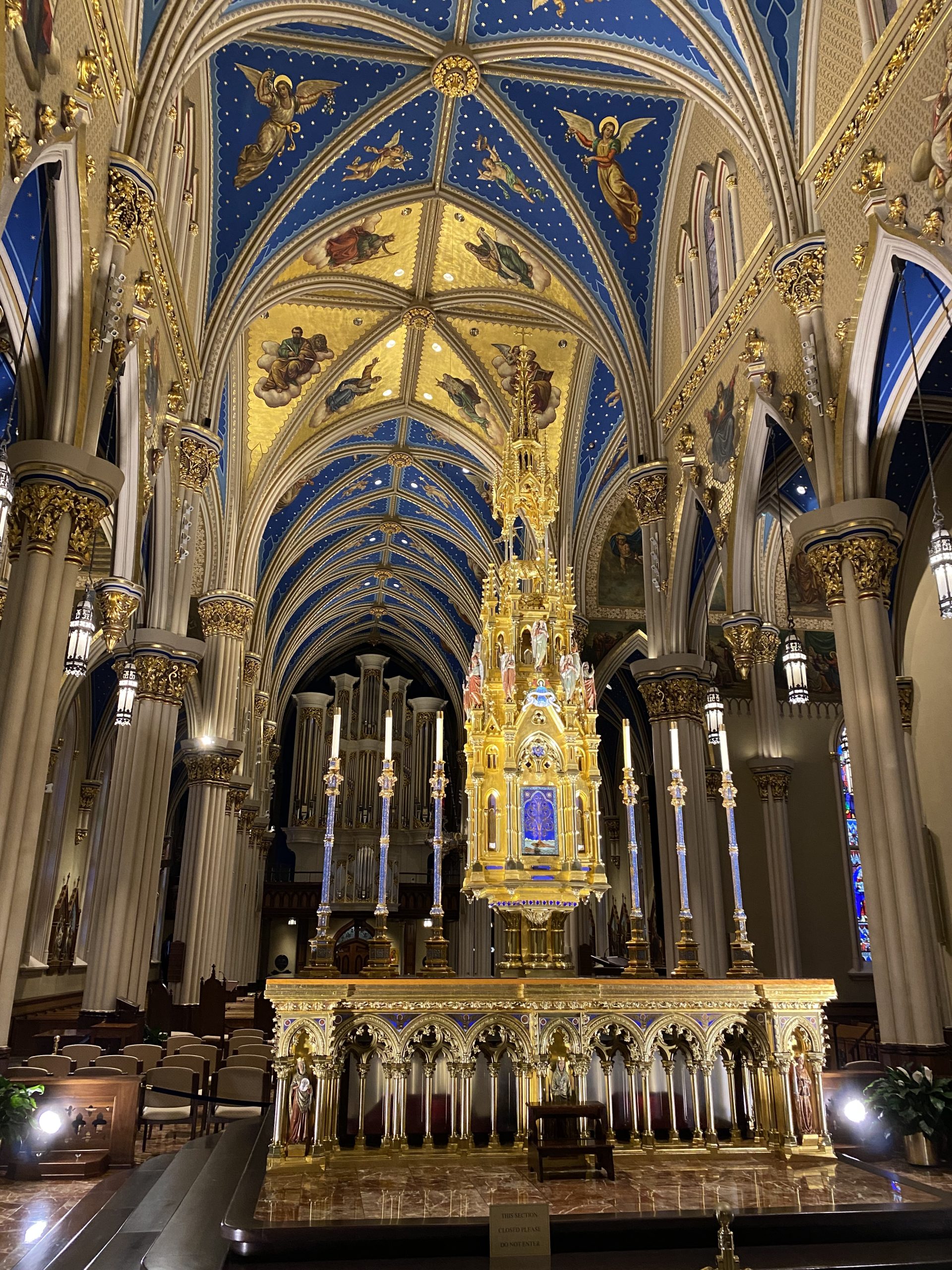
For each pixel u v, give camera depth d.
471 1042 7.66
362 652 43.06
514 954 10.47
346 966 37.78
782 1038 7.94
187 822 20.53
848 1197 6.49
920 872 9.58
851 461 10.75
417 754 40.81
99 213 9.64
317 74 14.27
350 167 15.96
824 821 23.05
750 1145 7.87
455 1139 7.50
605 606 23.08
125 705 12.76
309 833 39.31
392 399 23.48
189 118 13.80
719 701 10.38
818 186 11.38
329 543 30.36
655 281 16.66
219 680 21.03
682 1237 5.96
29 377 9.44
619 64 13.47
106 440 13.46
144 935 13.89
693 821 15.37
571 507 21.88
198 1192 7.00
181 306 13.74
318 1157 7.11
